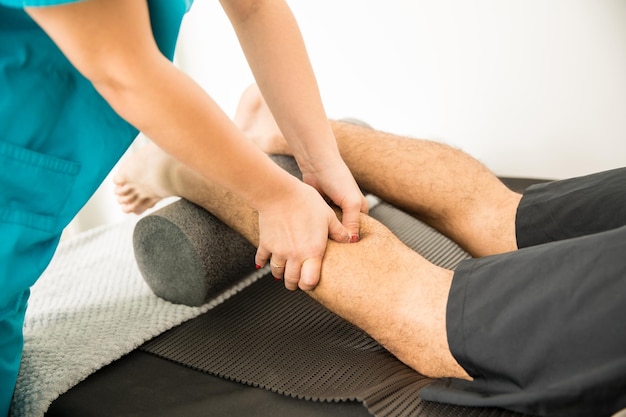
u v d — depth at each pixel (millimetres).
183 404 825
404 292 805
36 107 703
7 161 692
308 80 946
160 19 710
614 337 598
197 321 1056
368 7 1759
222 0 862
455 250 1250
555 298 639
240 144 676
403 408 727
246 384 852
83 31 523
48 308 1127
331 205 983
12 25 681
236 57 2000
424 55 1743
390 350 841
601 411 611
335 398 768
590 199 850
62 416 846
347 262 835
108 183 1943
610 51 1510
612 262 620
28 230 729
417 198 1069
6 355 844
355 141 1145
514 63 1635
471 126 1771
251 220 961
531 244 916
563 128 1648
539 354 640
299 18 1881
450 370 758
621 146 1603
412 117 1851
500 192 1019
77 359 934
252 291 1143
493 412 691
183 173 1029
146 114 595
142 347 982
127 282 1229
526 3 1555
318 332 977
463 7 1634
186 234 1021
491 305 690
